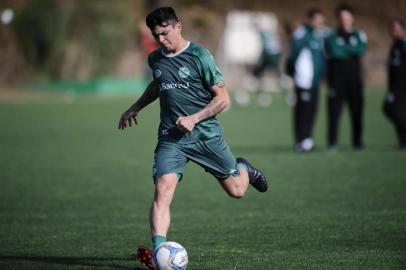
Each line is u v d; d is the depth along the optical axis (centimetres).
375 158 5303
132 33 13238
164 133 2444
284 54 14812
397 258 2509
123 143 6625
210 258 2541
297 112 5778
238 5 16588
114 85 13012
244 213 3441
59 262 2522
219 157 2453
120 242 2866
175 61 2397
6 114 9369
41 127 7950
